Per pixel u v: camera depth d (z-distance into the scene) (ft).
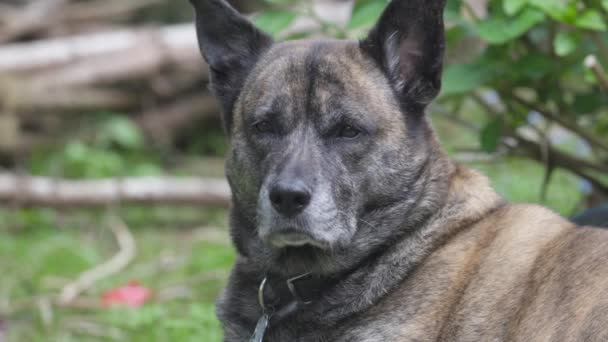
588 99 26.91
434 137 20.90
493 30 23.77
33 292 32.76
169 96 49.83
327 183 19.34
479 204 20.31
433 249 19.83
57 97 46.39
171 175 46.37
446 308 18.97
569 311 17.46
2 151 45.42
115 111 48.98
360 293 19.67
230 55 21.47
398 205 20.10
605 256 17.78
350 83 19.80
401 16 20.03
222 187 40.78
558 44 23.40
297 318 19.81
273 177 19.34
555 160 28.14
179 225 40.83
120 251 37.55
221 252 35.53
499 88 26.63
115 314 29.58
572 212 30.81
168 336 28.45
